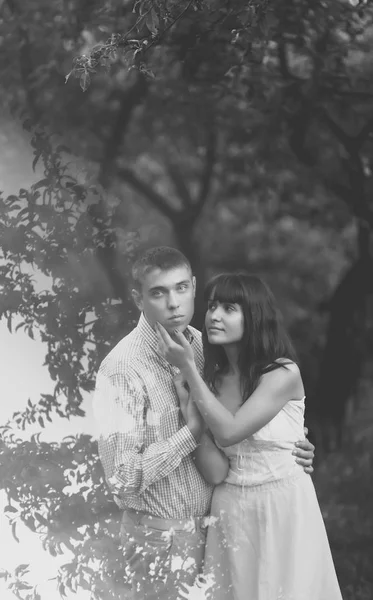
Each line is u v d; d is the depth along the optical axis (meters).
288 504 3.08
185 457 3.13
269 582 3.04
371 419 7.18
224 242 7.76
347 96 7.31
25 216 4.34
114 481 3.00
